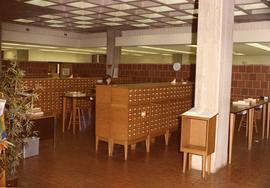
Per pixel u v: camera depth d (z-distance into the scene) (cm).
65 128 801
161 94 612
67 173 461
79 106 870
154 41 1169
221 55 466
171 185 425
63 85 858
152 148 621
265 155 586
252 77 952
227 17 476
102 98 556
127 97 527
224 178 456
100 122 565
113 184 423
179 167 504
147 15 947
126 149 537
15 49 1731
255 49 1338
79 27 1258
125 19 1030
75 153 569
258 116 857
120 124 538
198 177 459
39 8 866
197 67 480
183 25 1130
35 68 1265
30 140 535
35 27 1272
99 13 930
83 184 420
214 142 474
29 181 424
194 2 770
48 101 816
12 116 373
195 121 487
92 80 956
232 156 576
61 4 816
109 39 1281
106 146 623
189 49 1449
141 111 560
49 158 534
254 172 486
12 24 1191
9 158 374
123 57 2253
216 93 468
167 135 648
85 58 2083
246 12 839
